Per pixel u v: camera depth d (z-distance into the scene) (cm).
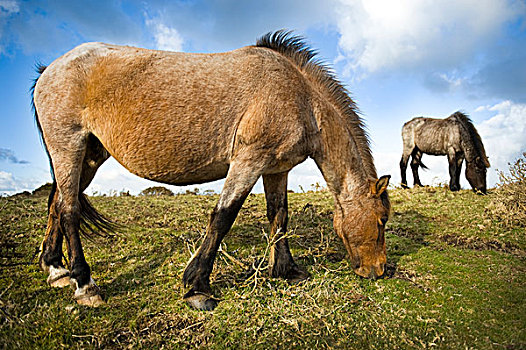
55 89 289
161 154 284
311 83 315
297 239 432
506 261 351
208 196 802
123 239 431
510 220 492
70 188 292
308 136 291
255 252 378
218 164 293
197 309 251
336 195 316
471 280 302
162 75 278
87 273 277
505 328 223
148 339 212
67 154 291
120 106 280
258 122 271
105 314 245
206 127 276
